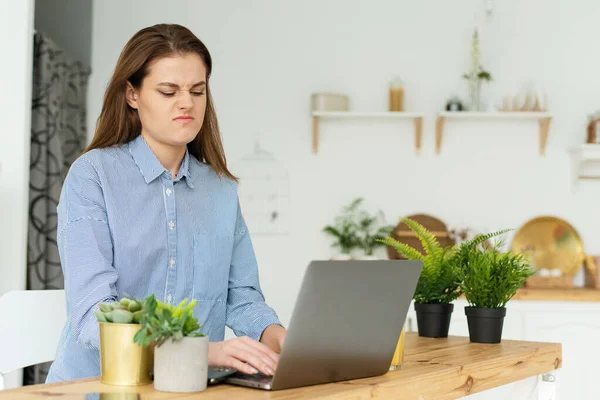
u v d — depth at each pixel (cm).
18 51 337
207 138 183
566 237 493
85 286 148
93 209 159
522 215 498
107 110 170
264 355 130
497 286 199
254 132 502
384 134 498
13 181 335
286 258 496
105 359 123
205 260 174
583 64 500
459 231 488
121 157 168
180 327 116
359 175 498
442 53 501
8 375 338
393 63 502
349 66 502
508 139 499
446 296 214
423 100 500
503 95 493
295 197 498
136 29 504
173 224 170
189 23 504
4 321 178
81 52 502
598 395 433
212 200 179
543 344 196
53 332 184
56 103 429
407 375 140
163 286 169
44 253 417
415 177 498
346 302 127
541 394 193
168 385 117
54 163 423
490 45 501
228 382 126
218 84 502
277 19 503
